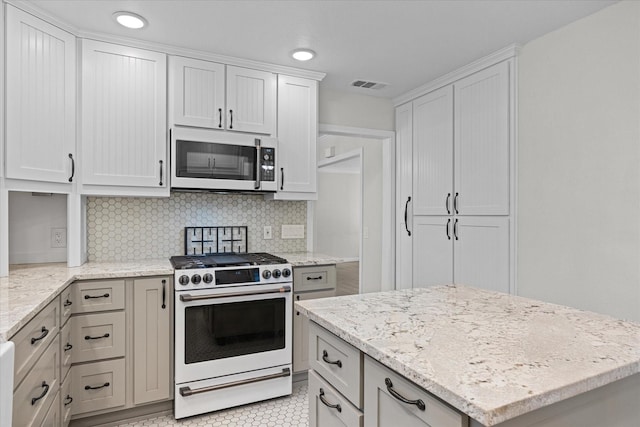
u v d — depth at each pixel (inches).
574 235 88.4
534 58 97.8
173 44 101.0
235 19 88.6
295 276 107.0
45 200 100.7
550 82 93.8
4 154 77.7
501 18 87.9
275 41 99.7
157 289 91.2
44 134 85.1
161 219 114.3
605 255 82.7
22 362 51.4
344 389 47.0
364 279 185.3
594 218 84.7
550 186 93.4
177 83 102.9
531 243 97.6
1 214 77.9
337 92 138.6
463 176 116.6
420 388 35.0
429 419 33.9
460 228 117.6
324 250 365.1
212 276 93.8
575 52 88.7
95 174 94.7
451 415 31.4
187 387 91.5
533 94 97.7
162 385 91.7
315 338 54.6
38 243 100.3
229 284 95.7
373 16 87.3
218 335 95.0
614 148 81.2
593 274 84.7
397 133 147.1
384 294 65.9
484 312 53.6
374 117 144.9
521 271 99.9
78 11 84.4
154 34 95.7
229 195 123.4
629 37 78.8
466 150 115.7
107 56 95.8
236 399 96.8
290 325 104.0
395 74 122.4
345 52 106.5
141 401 89.7
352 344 43.9
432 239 128.7
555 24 90.4
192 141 102.6
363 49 104.4
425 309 55.2
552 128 93.2
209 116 106.3
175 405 90.7
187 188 103.1
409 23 90.4
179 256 113.7
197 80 105.2
